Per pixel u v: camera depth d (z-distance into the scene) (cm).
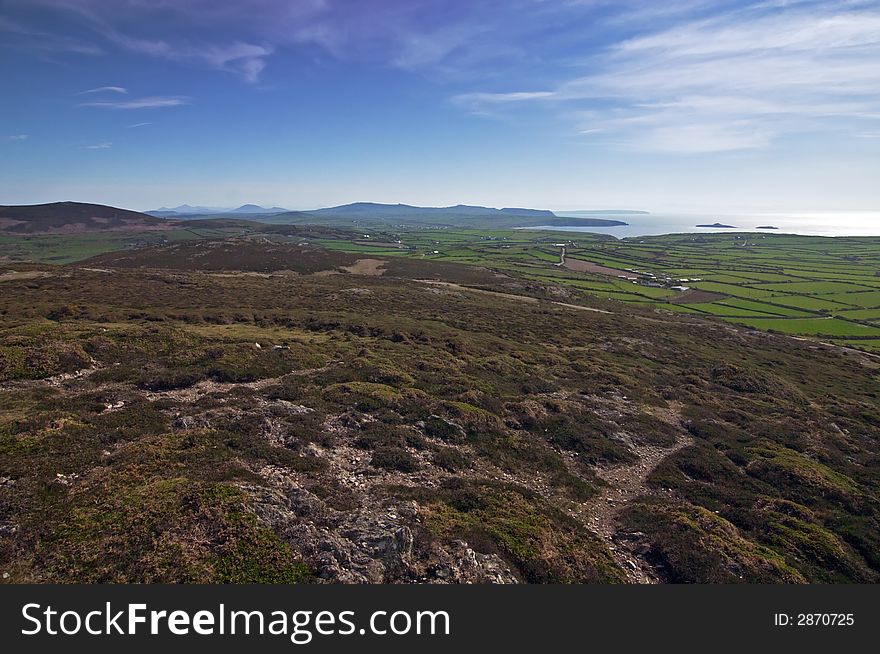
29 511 1536
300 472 2052
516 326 6650
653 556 1923
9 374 2780
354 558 1528
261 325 5094
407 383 3481
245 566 1429
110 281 6725
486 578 1555
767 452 3039
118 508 1584
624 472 2716
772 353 7150
